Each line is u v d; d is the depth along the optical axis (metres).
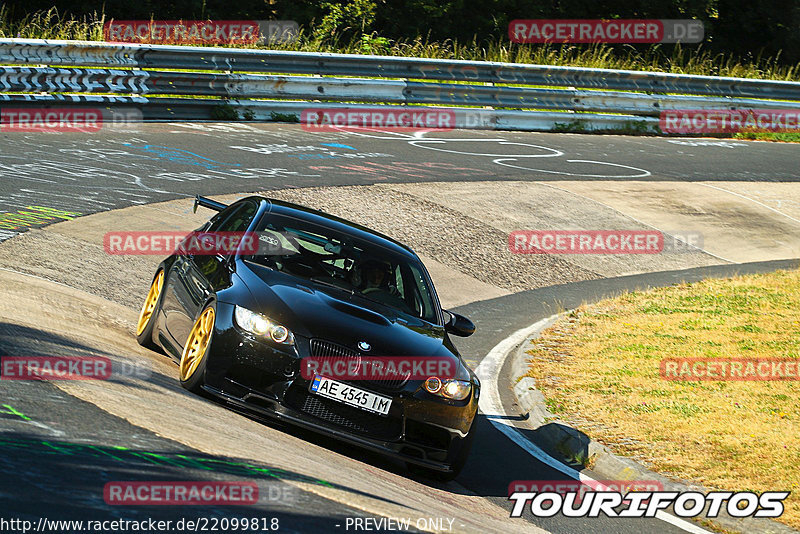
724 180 81.44
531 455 28.58
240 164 61.00
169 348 25.89
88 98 65.69
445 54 103.88
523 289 51.28
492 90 88.50
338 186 59.75
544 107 92.06
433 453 22.62
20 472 13.09
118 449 15.29
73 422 16.20
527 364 37.38
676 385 34.97
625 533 22.34
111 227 43.66
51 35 79.62
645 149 90.88
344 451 23.12
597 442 28.88
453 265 52.38
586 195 70.00
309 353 21.86
